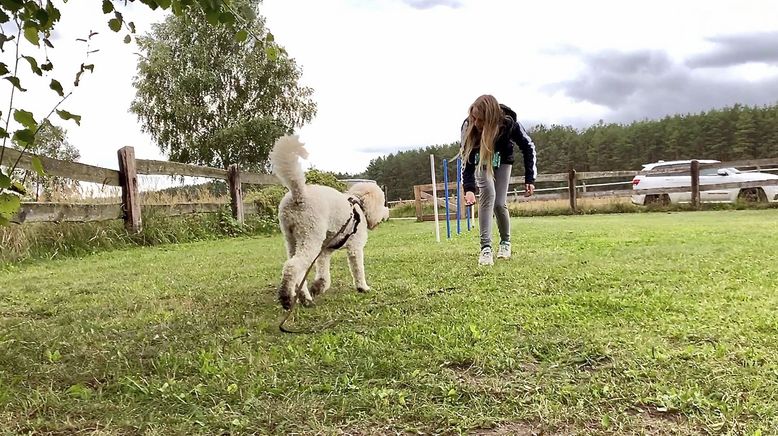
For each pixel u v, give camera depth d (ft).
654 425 5.32
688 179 52.13
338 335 8.70
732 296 10.40
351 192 13.65
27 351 8.23
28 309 11.83
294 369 7.14
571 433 5.27
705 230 25.16
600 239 22.41
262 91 93.25
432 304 10.81
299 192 11.37
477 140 16.24
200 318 10.25
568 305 10.19
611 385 6.20
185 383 6.78
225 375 6.97
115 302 12.14
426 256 18.61
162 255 22.17
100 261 20.52
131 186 26.18
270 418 5.74
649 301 10.21
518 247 20.49
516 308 10.15
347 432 5.46
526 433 5.32
